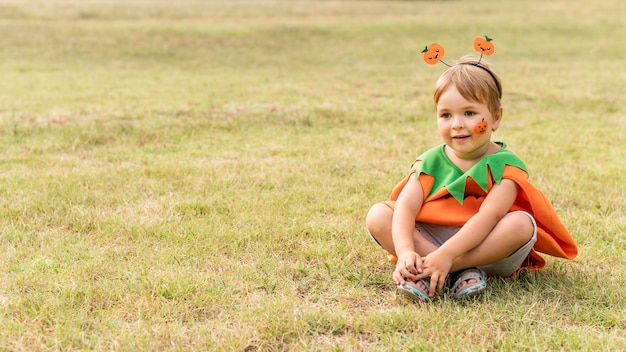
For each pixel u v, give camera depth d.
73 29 15.94
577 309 2.65
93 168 4.88
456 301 2.73
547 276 2.99
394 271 2.81
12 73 10.61
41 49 13.52
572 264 3.16
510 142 5.90
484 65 2.88
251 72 11.24
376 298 2.78
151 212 3.90
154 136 6.00
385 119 6.92
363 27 17.38
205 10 20.69
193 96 8.25
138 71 11.21
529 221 2.71
